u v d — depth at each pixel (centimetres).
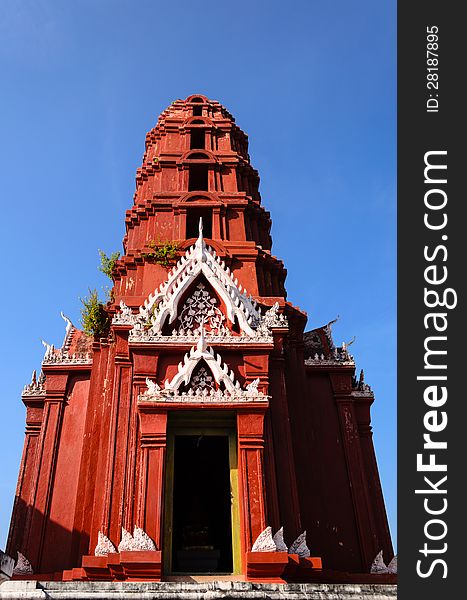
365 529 1548
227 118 2300
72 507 1572
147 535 1141
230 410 1287
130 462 1284
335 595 950
